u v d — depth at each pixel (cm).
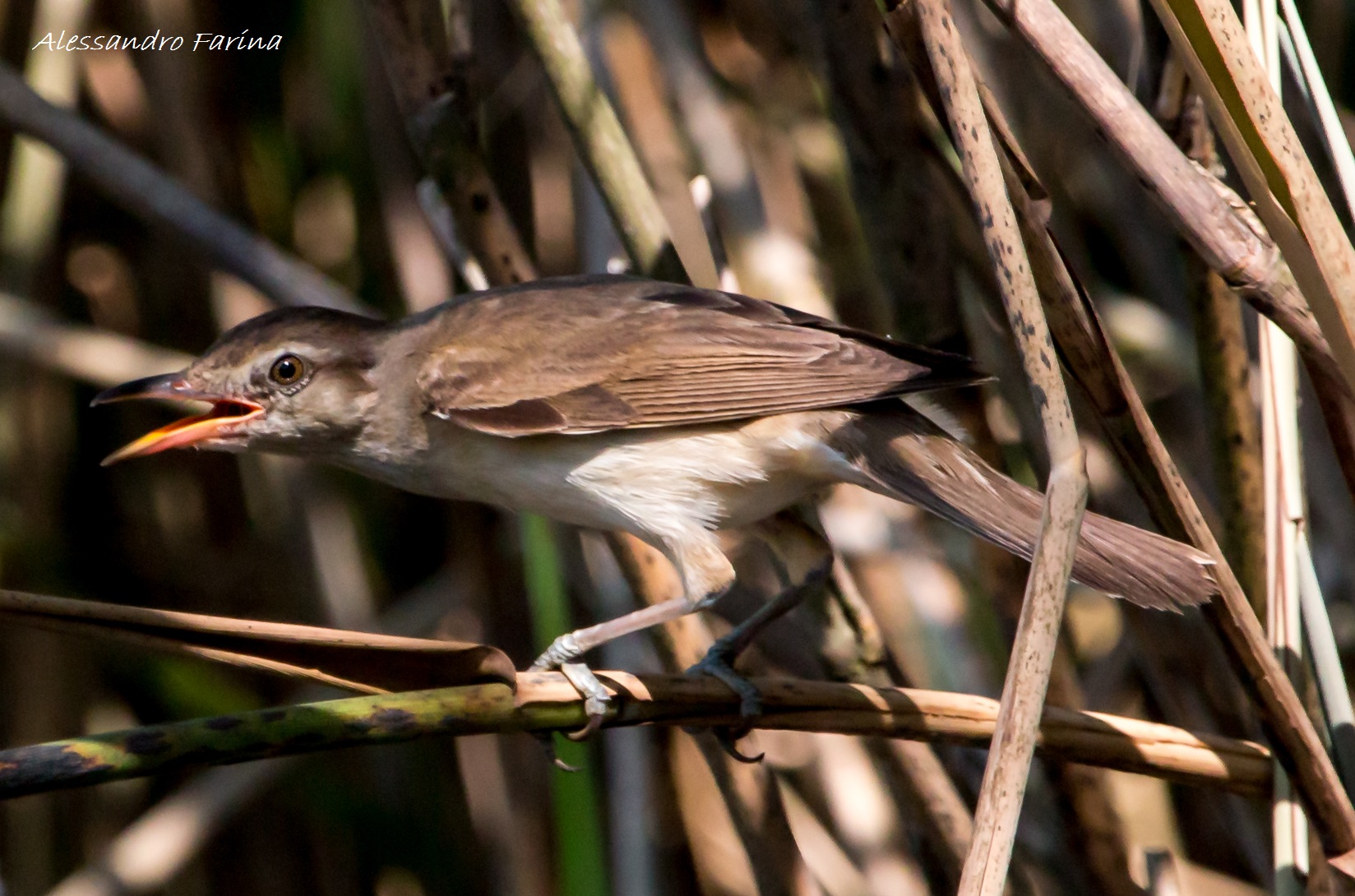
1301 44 481
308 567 931
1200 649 654
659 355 618
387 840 905
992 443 654
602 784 883
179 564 981
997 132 459
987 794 391
